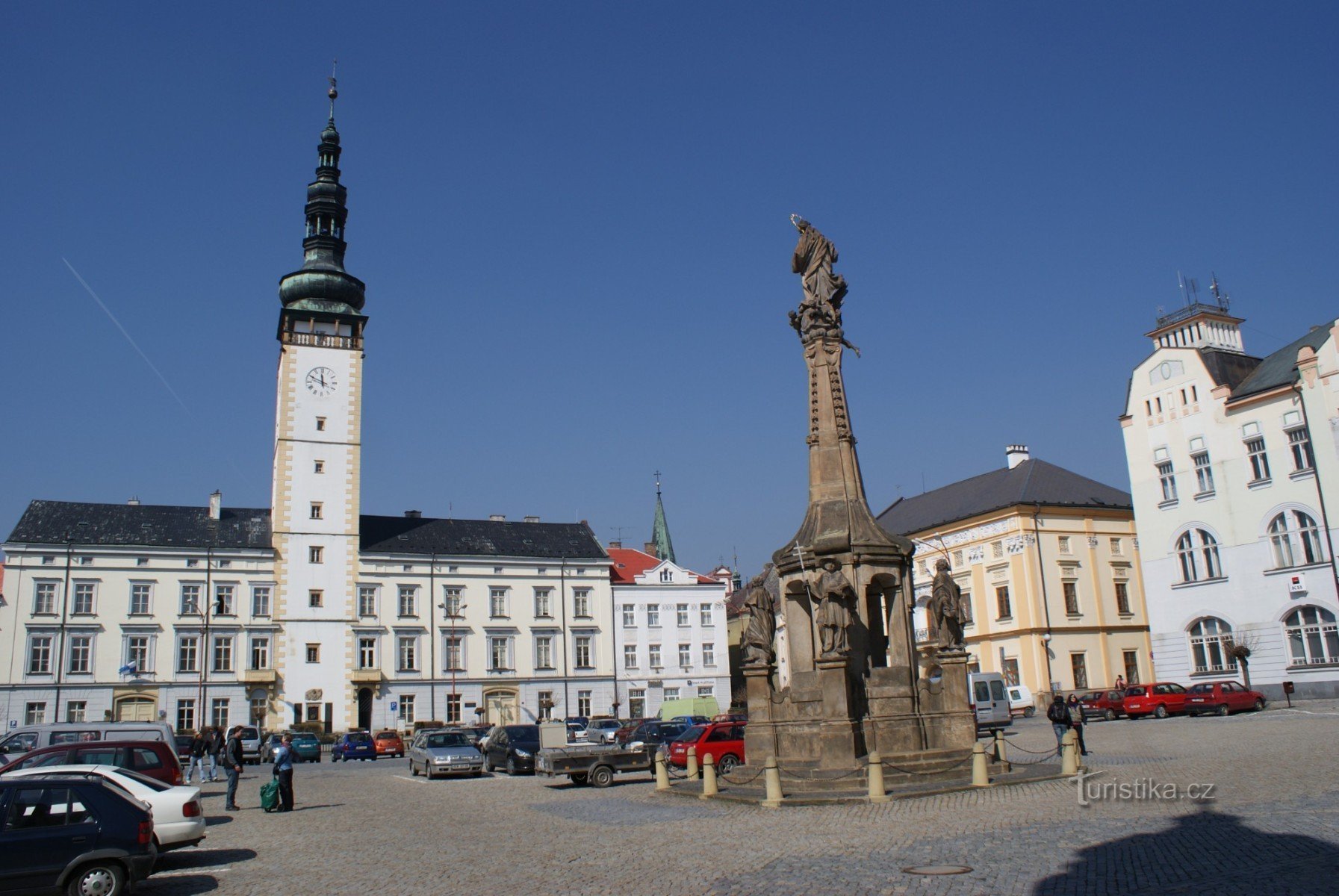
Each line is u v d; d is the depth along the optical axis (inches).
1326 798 708.7
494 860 653.3
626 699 3250.5
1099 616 2689.5
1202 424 2182.6
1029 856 553.9
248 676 2829.7
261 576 2918.3
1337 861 500.1
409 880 598.5
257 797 1228.5
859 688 940.6
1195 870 499.5
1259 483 2058.3
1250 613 2057.1
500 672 3120.1
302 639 2920.8
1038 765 1002.1
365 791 1293.1
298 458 3029.0
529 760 1478.8
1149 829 623.8
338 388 3115.2
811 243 1074.1
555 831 786.8
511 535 3336.6
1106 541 2763.3
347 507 3048.7
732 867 572.7
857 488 1008.9
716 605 3415.4
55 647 2679.6
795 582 1001.5
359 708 2977.4
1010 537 2689.5
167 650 2783.0
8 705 2608.3
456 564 3142.2
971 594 2810.0
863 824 698.8
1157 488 2263.8
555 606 3225.9
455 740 1566.2
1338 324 1927.9
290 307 3112.7
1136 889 467.8
